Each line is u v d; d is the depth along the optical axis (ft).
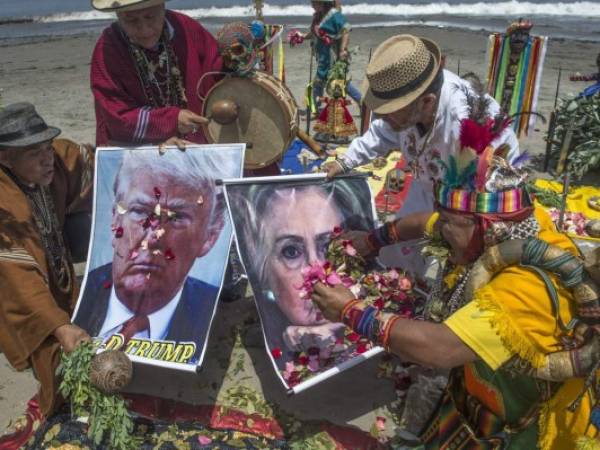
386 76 9.05
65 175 11.51
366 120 24.71
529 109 24.39
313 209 11.32
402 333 6.70
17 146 9.62
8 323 9.93
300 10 84.23
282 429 10.56
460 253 6.76
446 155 10.09
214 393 11.46
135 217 11.68
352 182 11.85
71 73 41.09
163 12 12.48
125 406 9.71
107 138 13.61
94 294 11.32
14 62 46.09
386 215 18.08
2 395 11.50
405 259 12.42
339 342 10.32
